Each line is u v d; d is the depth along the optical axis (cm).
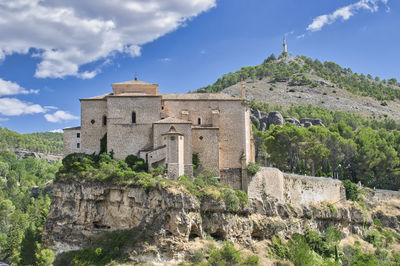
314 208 8338
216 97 8262
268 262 6638
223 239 6725
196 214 6494
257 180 7688
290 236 7500
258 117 16012
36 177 19088
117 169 6900
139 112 7775
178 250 6184
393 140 13138
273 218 7456
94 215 6806
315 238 7688
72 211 6912
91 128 8031
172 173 6969
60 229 6888
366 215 9250
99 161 7425
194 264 6034
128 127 7725
